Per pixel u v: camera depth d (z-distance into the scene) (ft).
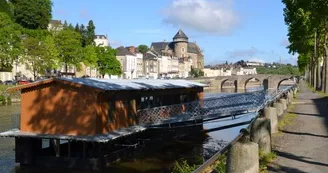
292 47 171.32
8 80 296.71
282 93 89.86
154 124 103.30
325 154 40.24
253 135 38.45
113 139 83.66
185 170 44.34
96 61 360.69
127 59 565.53
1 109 201.77
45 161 85.30
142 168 84.48
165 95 120.67
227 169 26.40
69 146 84.28
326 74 158.30
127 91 96.53
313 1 77.82
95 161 82.33
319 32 144.46
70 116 85.66
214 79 424.46
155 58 654.12
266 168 34.30
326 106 98.27
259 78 410.11
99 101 85.15
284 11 126.82
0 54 246.47
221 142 117.60
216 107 113.39
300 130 56.70
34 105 88.84
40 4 392.47
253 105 106.83
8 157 93.25
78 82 85.35
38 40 280.92
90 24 477.36
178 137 123.95
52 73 324.19
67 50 295.48
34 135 84.48
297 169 34.19
